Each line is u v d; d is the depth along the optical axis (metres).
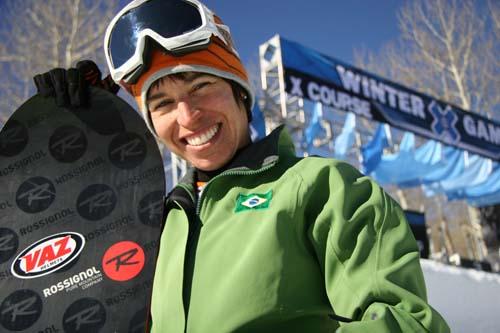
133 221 1.14
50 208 1.19
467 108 12.81
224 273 0.91
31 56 7.77
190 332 0.89
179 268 0.96
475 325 3.56
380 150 7.77
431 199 14.95
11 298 1.09
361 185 0.91
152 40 1.04
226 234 0.95
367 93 7.35
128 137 1.25
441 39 13.76
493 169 9.23
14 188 1.22
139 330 1.01
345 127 7.80
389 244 0.81
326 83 6.82
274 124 6.79
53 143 1.27
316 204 0.92
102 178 1.21
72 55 7.82
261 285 0.86
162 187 1.16
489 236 9.52
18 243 1.16
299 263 0.89
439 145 8.33
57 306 1.08
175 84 1.05
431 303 3.46
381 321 0.69
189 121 1.04
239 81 1.11
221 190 1.03
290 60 6.50
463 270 3.80
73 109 1.30
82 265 1.11
